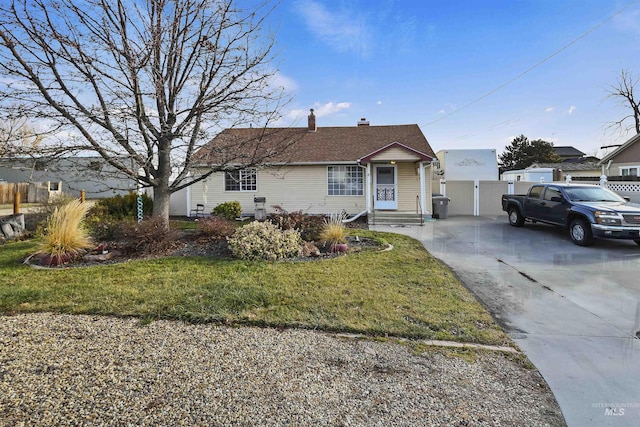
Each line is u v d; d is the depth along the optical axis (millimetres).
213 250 7477
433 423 2238
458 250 8422
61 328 3551
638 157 17984
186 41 7371
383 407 2395
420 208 14312
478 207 16719
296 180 15367
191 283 5082
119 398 2385
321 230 8508
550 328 3934
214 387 2562
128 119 6996
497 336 3650
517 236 10430
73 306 4148
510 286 5559
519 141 46094
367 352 3223
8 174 20094
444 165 21859
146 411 2256
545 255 7848
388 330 3682
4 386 2480
